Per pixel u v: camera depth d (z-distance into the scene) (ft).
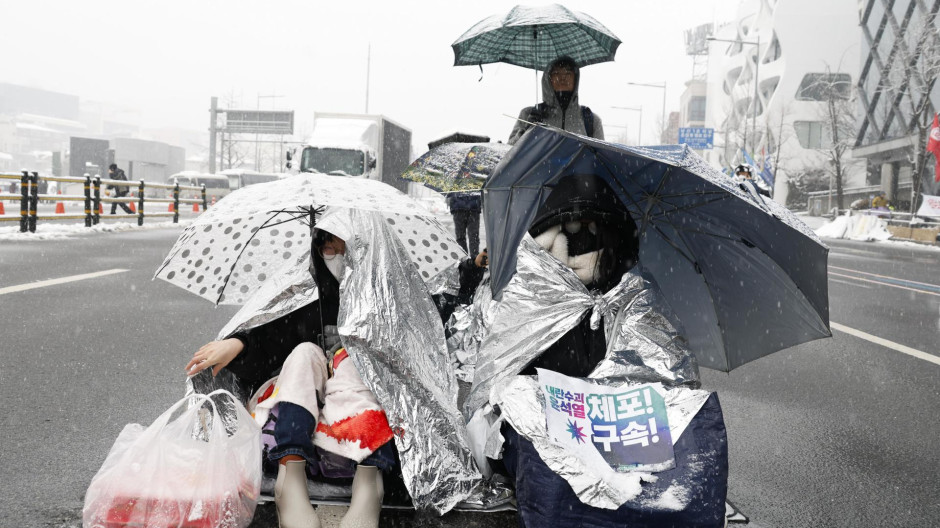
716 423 9.64
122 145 207.31
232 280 12.28
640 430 9.58
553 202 11.12
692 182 10.75
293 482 9.14
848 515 10.96
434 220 11.52
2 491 10.33
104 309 25.26
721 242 11.41
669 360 10.53
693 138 188.96
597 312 10.71
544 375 10.00
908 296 38.68
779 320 11.64
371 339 9.72
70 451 11.99
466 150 16.52
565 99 17.53
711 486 9.17
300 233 12.29
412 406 9.82
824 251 10.00
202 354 10.05
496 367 10.73
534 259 10.85
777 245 10.61
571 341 10.93
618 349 10.49
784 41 208.95
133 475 8.51
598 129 17.93
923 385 19.35
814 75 207.31
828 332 11.21
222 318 24.95
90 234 56.24
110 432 13.00
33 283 29.89
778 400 17.60
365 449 9.30
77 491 10.47
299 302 10.61
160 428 8.80
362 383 9.87
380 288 10.12
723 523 9.14
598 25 18.26
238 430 9.15
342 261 10.37
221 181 171.53
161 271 11.51
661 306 11.17
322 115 78.54
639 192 11.45
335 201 9.81
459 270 14.12
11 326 21.42
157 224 71.97
